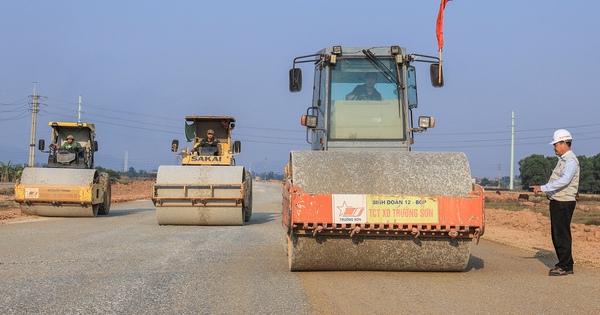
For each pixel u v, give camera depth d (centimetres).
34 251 1059
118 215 2152
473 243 1280
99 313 602
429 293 707
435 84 1050
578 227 1788
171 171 1669
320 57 1081
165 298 673
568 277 824
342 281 782
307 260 824
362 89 1058
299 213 788
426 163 849
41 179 1923
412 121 1075
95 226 1619
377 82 1062
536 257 1048
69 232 1427
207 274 833
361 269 850
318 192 816
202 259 981
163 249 1109
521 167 10262
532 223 1850
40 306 627
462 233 798
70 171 1970
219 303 650
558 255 849
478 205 790
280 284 760
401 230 788
